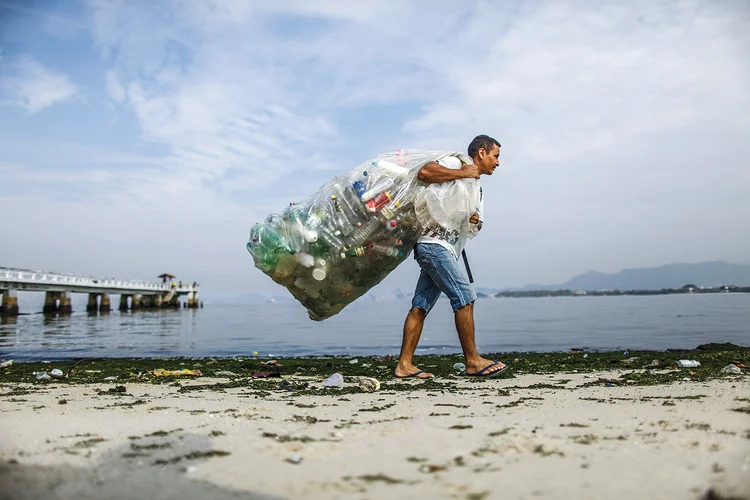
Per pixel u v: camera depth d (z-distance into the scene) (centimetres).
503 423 231
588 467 160
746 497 125
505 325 1902
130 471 162
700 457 167
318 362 744
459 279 452
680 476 149
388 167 417
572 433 206
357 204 408
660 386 364
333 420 249
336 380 419
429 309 480
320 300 441
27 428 232
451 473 156
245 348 1124
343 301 443
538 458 171
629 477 150
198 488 146
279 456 178
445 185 426
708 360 645
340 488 145
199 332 1670
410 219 434
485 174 465
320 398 340
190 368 633
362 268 427
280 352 1047
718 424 217
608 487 142
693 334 1281
